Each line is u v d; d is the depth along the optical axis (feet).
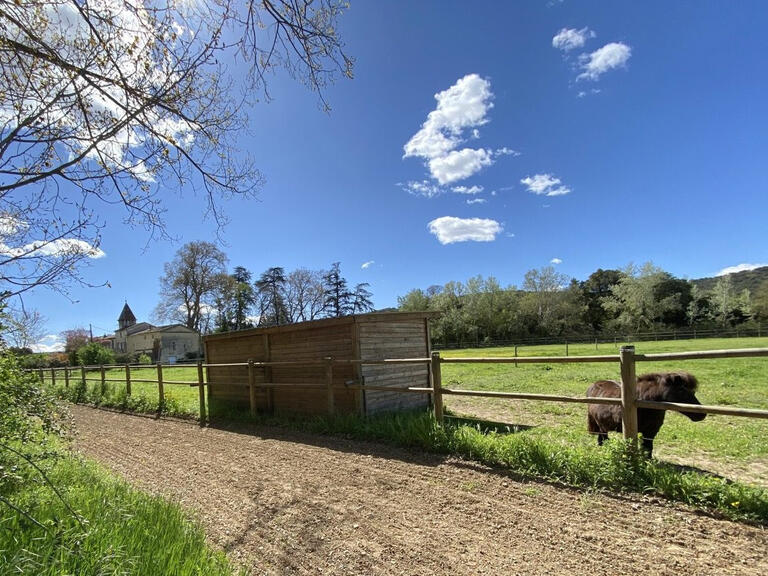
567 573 9.22
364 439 21.26
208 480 16.85
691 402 13.70
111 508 10.96
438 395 19.52
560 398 15.43
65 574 7.20
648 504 11.94
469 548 10.49
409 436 19.31
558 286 184.44
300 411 29.07
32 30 9.29
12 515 9.12
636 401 13.57
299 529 12.06
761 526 10.43
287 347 30.37
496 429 23.06
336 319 26.53
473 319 186.50
